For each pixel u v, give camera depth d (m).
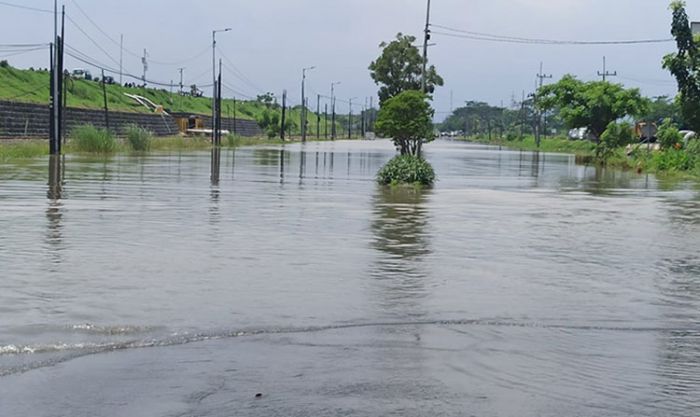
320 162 46.09
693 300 10.29
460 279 11.30
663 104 97.62
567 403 6.38
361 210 20.05
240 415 5.96
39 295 9.59
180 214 18.11
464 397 6.46
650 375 7.15
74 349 7.50
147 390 6.45
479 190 28.00
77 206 19.22
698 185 33.25
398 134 33.00
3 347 7.50
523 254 13.68
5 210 18.11
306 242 14.35
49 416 5.87
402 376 6.95
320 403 6.25
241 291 10.07
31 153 43.44
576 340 8.26
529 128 162.00
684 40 43.81
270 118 125.88
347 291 10.27
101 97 86.06
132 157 45.78
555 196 26.34
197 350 7.55
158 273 11.09
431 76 45.56
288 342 7.90
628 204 23.78
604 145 52.53
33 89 75.06
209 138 83.56
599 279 11.57
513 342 8.12
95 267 11.41
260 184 27.95
